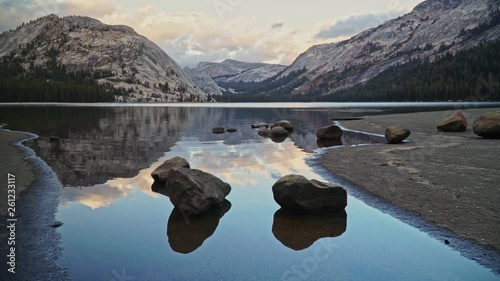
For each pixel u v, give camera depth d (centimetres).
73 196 1249
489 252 782
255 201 1222
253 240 884
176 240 878
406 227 943
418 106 10425
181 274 706
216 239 890
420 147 2277
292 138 3155
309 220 1027
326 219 1033
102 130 3803
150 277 694
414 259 765
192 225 988
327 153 2189
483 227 911
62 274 703
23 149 2303
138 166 1814
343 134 3347
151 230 948
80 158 2023
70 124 4544
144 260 771
